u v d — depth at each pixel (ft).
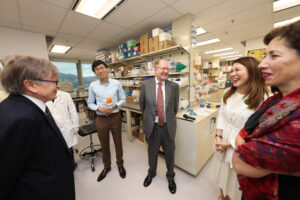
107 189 5.03
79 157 7.09
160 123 4.50
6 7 5.94
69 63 21.13
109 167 5.79
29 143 1.73
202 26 8.80
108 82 5.43
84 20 7.51
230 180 3.56
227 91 3.91
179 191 4.83
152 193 4.79
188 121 5.12
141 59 9.46
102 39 11.02
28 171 1.83
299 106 1.03
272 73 1.31
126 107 8.63
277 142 1.09
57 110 4.97
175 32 7.54
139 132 9.03
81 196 4.76
